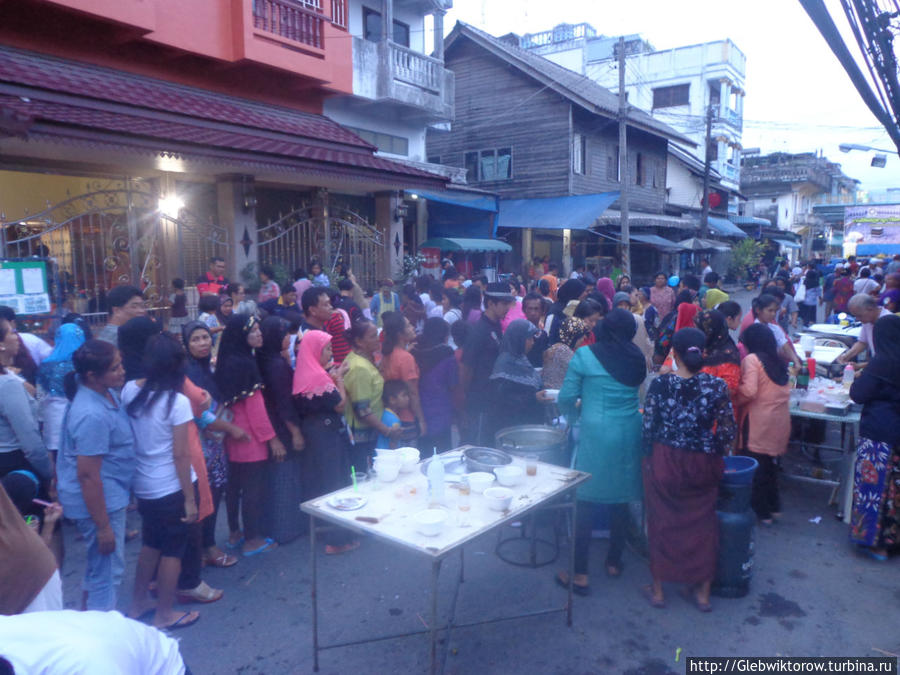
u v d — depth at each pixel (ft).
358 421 14.80
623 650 10.75
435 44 55.47
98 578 10.23
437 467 10.23
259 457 13.85
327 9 41.83
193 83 35.73
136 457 10.68
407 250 55.06
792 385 17.34
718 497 12.27
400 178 38.58
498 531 15.40
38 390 14.49
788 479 18.75
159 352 10.60
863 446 13.82
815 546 14.55
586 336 16.15
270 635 11.22
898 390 13.38
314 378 14.05
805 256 157.69
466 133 71.72
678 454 11.59
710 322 14.61
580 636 11.14
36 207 33.99
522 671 10.21
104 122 24.81
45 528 9.25
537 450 12.76
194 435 11.66
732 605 12.13
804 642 10.92
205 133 29.58
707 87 111.14
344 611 11.97
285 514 14.61
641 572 13.51
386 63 47.44
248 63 36.17
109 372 9.82
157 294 29.50
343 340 19.49
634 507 15.14
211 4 34.63
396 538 8.96
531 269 57.98
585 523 12.39
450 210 59.26
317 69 39.99
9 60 26.48
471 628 11.41
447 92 53.72
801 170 139.33
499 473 10.98
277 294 29.01
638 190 81.30
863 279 42.65
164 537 10.98
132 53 32.58
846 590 12.62
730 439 11.45
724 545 12.11
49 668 3.80
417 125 55.36
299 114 41.68
